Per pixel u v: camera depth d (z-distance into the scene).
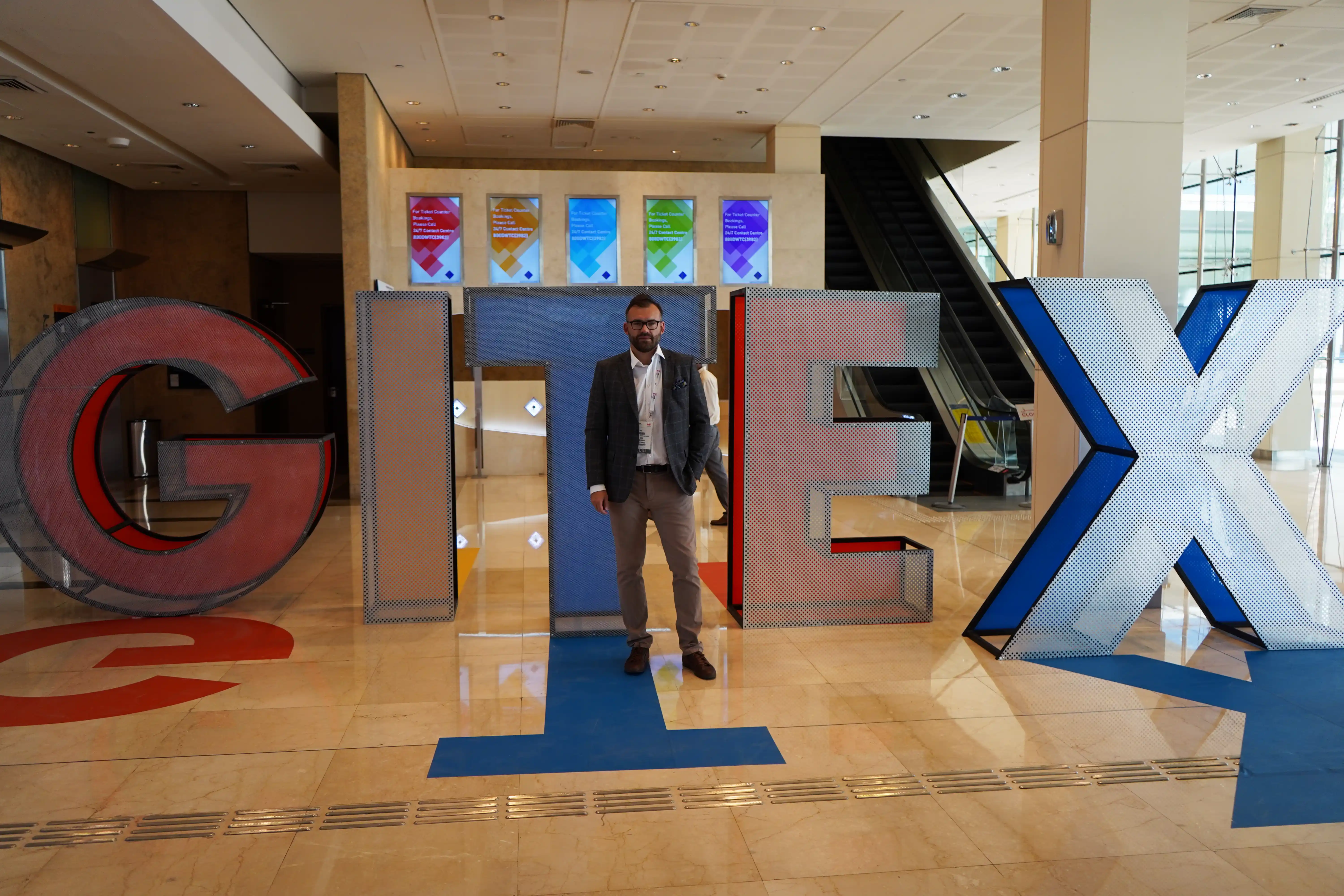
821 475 4.74
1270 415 4.35
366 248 9.54
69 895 2.33
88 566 4.80
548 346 4.66
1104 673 4.04
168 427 11.94
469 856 2.52
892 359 4.72
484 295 4.66
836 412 10.78
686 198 11.48
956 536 7.23
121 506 8.81
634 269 11.44
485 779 2.99
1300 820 2.72
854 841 2.59
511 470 11.70
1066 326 4.17
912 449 4.77
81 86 7.38
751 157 13.70
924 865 2.46
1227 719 3.50
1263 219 12.76
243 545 4.98
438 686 3.89
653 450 3.96
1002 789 2.91
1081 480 4.43
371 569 4.85
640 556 4.05
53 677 4.00
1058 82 5.31
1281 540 4.38
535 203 11.16
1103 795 2.87
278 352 5.00
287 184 11.25
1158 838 2.61
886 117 11.36
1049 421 5.47
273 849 2.55
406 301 4.74
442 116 11.18
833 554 4.80
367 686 3.89
